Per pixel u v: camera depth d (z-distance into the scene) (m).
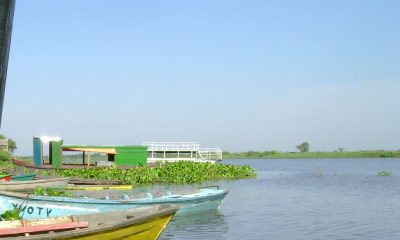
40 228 11.09
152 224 12.09
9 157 50.19
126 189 33.41
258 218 21.72
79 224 11.81
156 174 41.34
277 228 19.00
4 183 21.42
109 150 46.69
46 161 49.91
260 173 68.00
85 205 15.61
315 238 16.98
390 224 20.19
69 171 39.62
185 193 22.41
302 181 48.28
